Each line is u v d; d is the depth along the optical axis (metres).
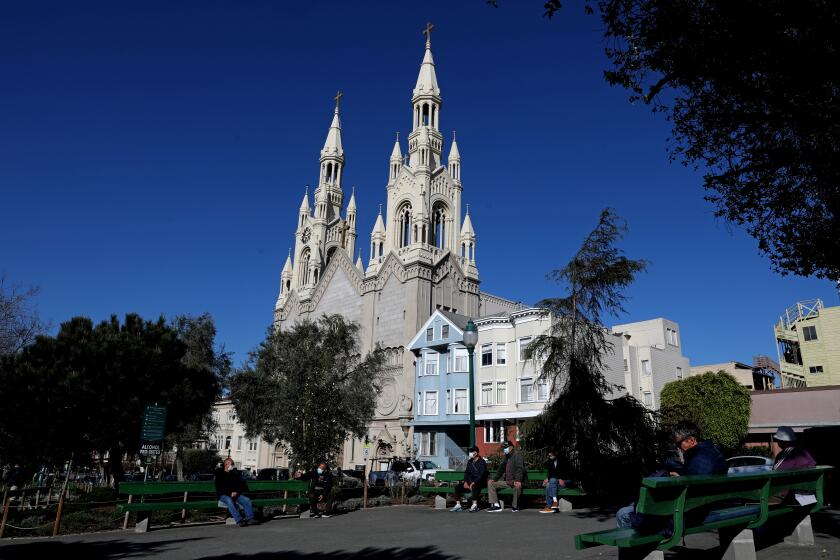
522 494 18.42
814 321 59.47
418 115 75.31
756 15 10.27
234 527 14.63
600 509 16.73
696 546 9.34
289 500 16.75
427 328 56.25
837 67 10.30
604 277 22.39
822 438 21.84
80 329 27.95
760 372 75.00
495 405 49.19
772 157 13.39
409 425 54.66
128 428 27.50
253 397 31.45
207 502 15.13
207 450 73.00
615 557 8.65
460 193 72.88
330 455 28.89
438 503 18.78
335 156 89.00
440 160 73.56
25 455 26.34
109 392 27.41
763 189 14.82
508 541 10.51
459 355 52.94
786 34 10.74
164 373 29.97
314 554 9.83
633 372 60.50
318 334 30.69
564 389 22.14
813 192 14.50
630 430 20.75
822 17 9.87
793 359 63.56
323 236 84.25
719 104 13.45
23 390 25.58
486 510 17.05
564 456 20.39
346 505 19.84
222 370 44.66
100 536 13.23
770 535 9.31
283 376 29.95
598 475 19.91
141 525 14.01
